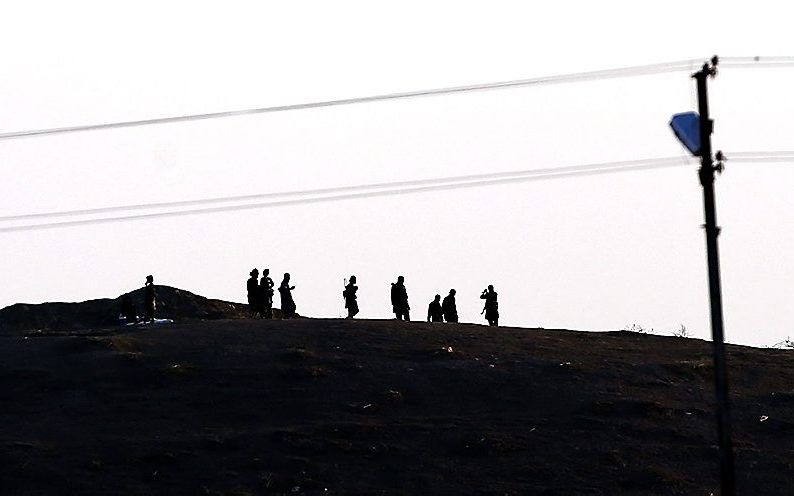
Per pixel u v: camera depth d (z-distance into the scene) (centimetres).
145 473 15162
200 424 16600
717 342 10306
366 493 14725
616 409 17012
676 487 14862
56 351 19125
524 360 18900
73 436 16225
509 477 15138
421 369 18362
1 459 15412
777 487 15050
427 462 15512
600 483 14975
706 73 10475
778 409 17388
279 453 15650
